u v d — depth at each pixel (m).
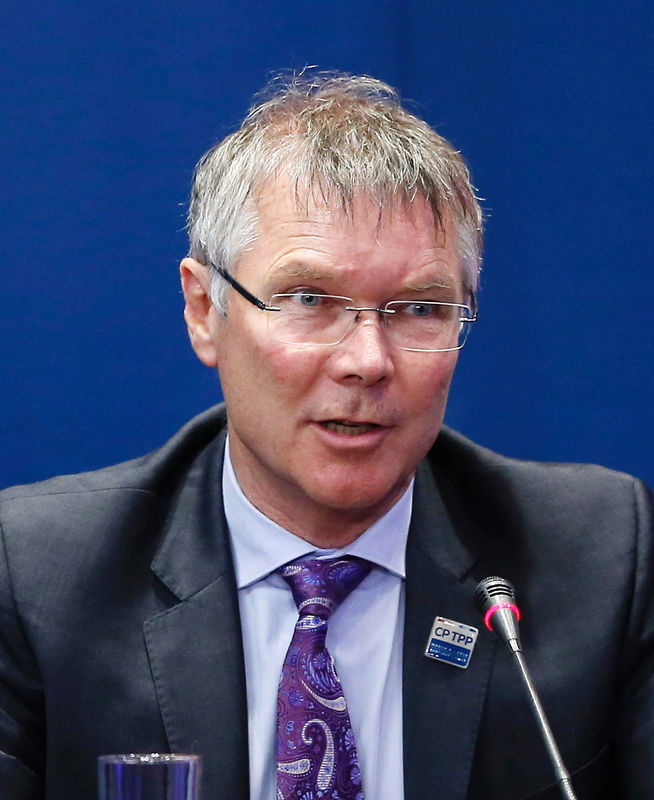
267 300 6.38
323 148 6.38
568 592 7.15
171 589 7.00
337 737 6.32
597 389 10.59
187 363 10.17
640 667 7.14
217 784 6.43
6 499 7.42
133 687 6.70
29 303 9.88
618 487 7.65
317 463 6.41
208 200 6.82
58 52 9.87
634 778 6.91
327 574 6.83
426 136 6.68
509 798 6.66
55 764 6.67
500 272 10.70
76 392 9.98
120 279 10.04
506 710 6.76
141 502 7.34
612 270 10.59
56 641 6.81
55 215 9.91
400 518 7.11
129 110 10.01
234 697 6.64
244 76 10.20
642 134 10.57
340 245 6.25
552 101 10.65
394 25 10.55
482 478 7.59
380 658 6.84
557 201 10.65
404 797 6.54
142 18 10.02
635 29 10.59
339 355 6.28
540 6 10.65
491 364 10.71
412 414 6.41
